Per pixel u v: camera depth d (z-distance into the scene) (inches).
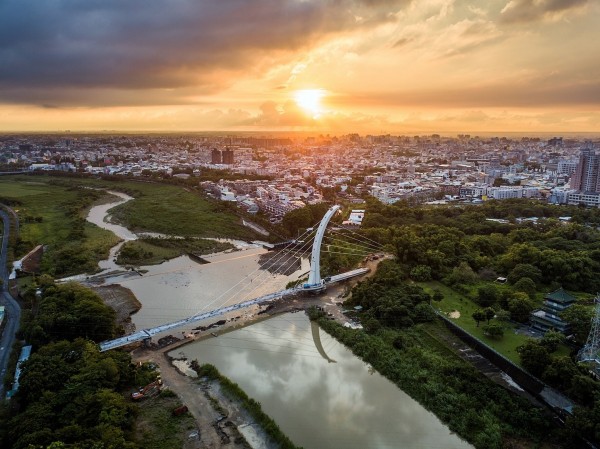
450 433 6058.1
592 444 5403.5
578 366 6481.3
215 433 5974.4
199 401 6628.9
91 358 6914.4
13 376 6835.6
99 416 5703.7
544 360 6663.4
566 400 6176.2
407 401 6752.0
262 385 7175.2
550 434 5816.9
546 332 7839.6
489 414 6195.9
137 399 6604.3
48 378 6353.3
